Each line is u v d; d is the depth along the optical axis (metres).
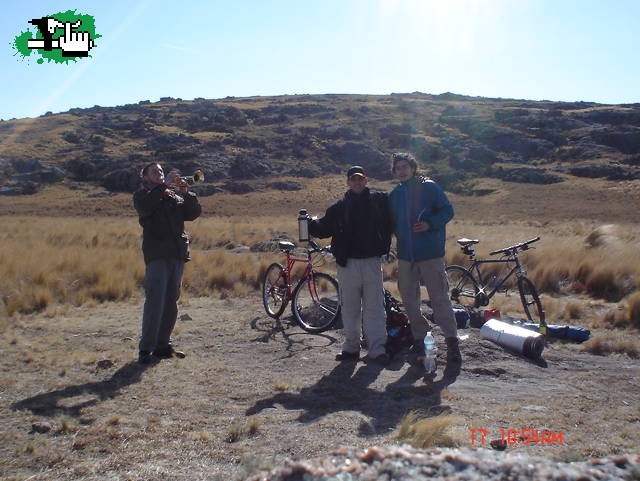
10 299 9.24
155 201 6.30
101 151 82.56
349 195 6.45
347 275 6.46
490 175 74.56
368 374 6.02
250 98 138.75
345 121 99.06
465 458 2.29
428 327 6.67
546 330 7.72
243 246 18.78
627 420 4.78
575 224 37.59
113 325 8.12
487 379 5.94
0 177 72.62
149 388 5.50
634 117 96.94
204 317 8.68
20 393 5.30
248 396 5.32
